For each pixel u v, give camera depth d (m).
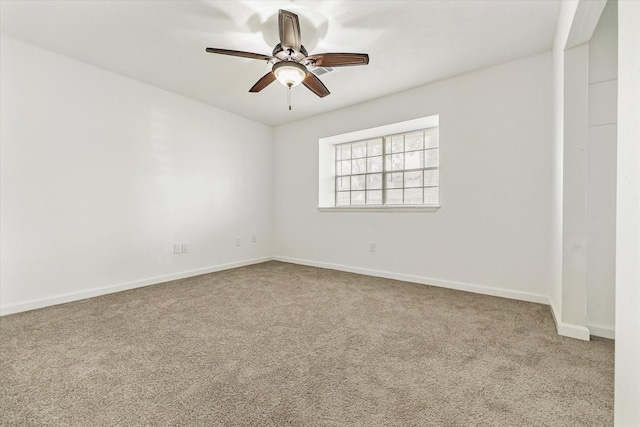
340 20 2.18
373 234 3.77
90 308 2.49
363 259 3.88
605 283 1.94
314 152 4.39
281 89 3.44
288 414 1.18
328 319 2.23
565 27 1.87
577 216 1.91
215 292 2.98
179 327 2.08
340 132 4.06
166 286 3.22
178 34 2.37
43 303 2.53
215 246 4.05
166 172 3.48
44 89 2.57
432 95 3.24
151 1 2.00
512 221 2.77
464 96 3.03
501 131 2.82
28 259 2.48
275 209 4.92
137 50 2.61
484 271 2.94
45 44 2.50
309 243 4.49
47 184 2.59
